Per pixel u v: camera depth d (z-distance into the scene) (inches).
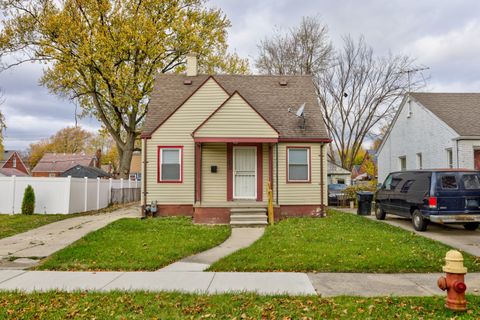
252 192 665.6
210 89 671.1
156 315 210.2
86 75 986.1
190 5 1035.3
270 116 706.8
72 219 617.9
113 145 3698.3
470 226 507.2
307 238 434.6
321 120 705.6
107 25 936.9
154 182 660.1
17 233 486.0
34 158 3570.4
